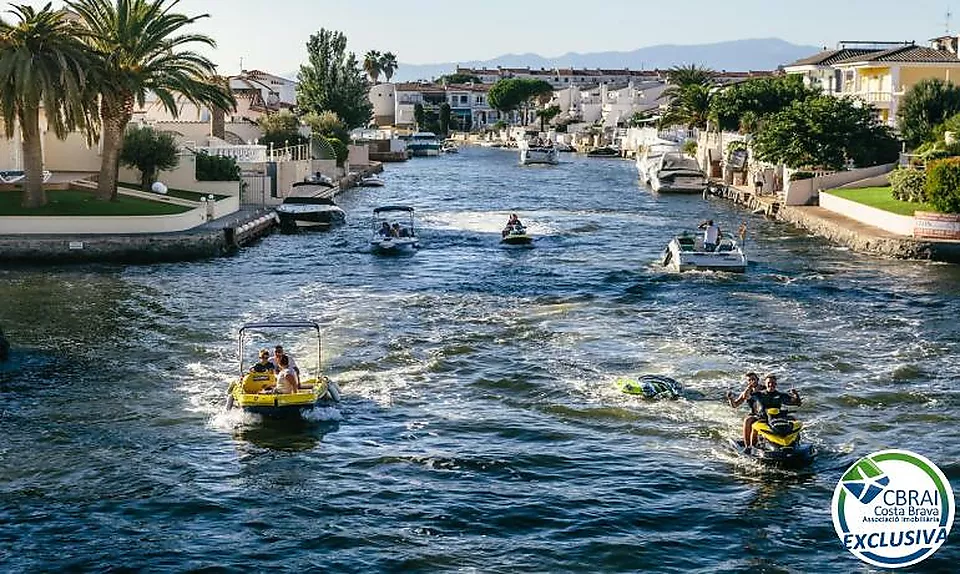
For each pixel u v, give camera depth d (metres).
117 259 48.59
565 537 19.06
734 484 21.42
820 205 70.44
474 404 26.56
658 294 41.03
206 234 51.09
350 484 21.38
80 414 25.53
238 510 20.11
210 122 84.19
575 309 37.97
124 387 27.77
